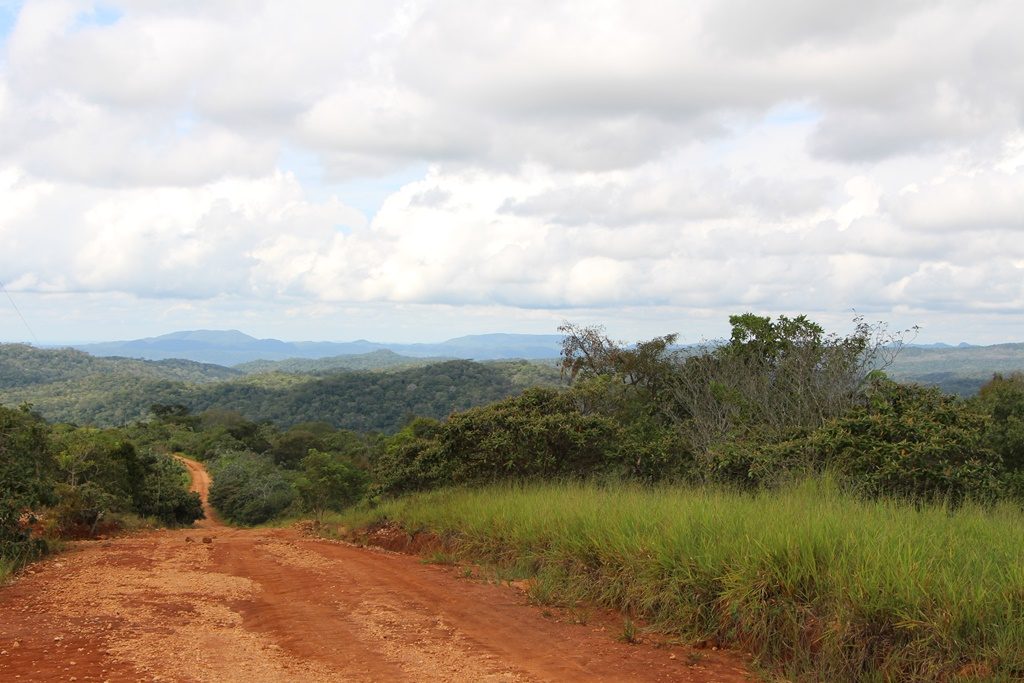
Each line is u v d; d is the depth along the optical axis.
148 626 7.90
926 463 12.02
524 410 19.72
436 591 10.33
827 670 6.16
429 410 128.50
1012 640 5.58
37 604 8.97
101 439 29.53
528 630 8.09
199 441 95.81
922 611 5.97
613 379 23.66
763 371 22.67
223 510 59.16
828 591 6.67
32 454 14.57
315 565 12.92
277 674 6.28
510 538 12.23
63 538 19.14
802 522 7.99
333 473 38.09
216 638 7.51
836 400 20.52
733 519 8.88
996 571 6.45
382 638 7.67
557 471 18.50
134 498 33.91
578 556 9.97
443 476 19.42
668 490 13.95
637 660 6.93
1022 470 13.87
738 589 7.19
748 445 15.66
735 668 6.69
